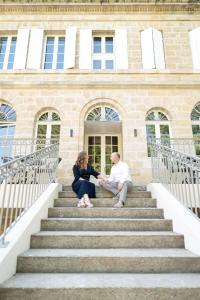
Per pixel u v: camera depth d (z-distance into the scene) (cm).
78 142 792
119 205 457
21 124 807
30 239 340
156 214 438
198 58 900
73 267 289
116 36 929
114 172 549
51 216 435
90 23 948
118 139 911
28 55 901
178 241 346
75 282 254
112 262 291
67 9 952
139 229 392
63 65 927
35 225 366
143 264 290
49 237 341
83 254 299
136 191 536
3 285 243
